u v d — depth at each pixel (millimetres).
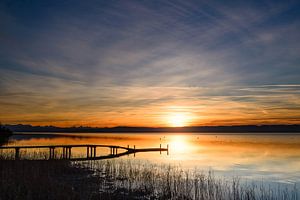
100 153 49750
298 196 18359
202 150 61500
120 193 17188
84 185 18578
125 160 37625
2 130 88812
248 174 28203
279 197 18047
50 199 14414
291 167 33594
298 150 58562
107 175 23016
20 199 13961
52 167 23766
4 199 13852
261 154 50094
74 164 28656
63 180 20141
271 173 28953
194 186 19641
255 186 21672
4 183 16109
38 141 80312
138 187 18875
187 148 68938
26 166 21562
